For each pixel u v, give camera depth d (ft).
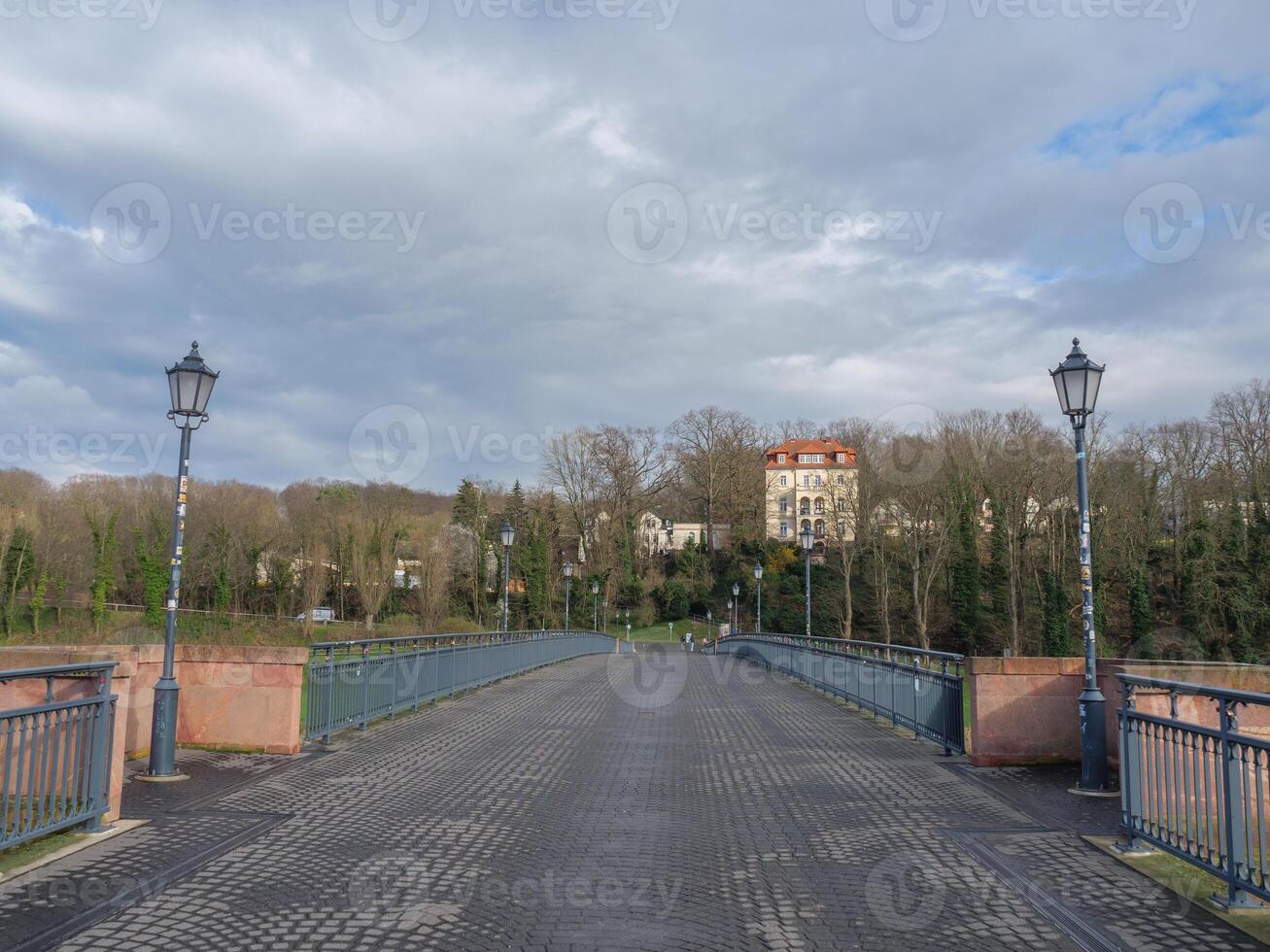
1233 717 17.65
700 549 261.24
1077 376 30.78
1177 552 142.10
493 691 65.16
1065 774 31.53
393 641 46.80
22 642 133.69
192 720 35.27
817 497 227.81
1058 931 16.21
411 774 31.04
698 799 27.63
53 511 145.89
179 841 21.47
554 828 23.72
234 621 159.74
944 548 160.97
